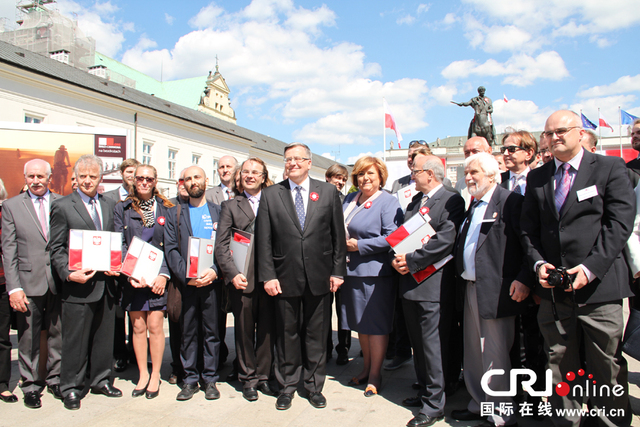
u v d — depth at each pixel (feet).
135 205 13.30
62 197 12.35
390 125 37.73
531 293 10.02
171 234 12.82
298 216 11.73
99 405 11.66
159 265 12.37
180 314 12.38
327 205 11.77
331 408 11.35
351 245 12.53
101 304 12.41
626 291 8.86
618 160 8.77
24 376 11.91
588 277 8.46
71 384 11.83
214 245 12.68
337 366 15.29
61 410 11.34
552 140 9.02
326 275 11.68
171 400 12.00
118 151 23.03
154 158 82.64
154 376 12.34
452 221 10.97
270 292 11.59
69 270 11.69
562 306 9.09
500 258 9.89
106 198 13.16
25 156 21.75
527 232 9.51
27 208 12.34
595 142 12.01
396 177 23.31
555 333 9.20
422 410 10.47
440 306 10.78
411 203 12.30
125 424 10.45
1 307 12.16
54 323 12.69
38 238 12.34
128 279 12.25
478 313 10.23
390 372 14.49
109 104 71.97
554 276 8.46
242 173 13.47
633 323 10.48
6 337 12.27
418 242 11.07
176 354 13.43
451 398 12.18
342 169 17.15
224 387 13.15
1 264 12.35
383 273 12.25
